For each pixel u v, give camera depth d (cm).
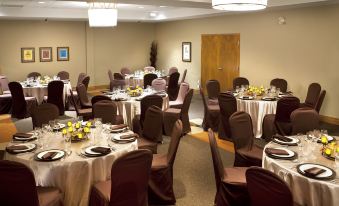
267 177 244
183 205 389
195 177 466
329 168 299
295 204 287
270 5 793
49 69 1201
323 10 771
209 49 1136
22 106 798
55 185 326
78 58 1259
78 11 1109
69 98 904
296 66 855
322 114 804
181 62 1283
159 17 1241
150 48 1423
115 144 370
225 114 610
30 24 1143
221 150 577
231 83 1070
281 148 352
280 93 727
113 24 659
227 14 1020
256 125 637
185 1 678
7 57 1116
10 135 680
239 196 336
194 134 682
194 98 1109
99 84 1323
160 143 620
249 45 988
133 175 293
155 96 581
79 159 327
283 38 879
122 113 651
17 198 275
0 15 995
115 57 1342
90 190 331
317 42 795
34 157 330
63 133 384
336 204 273
